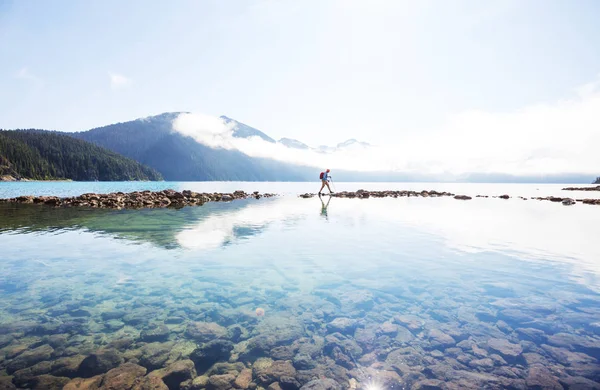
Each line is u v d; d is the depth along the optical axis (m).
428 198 37.91
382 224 14.73
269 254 8.65
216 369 3.82
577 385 3.43
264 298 5.68
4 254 8.46
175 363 3.89
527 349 4.10
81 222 14.55
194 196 31.11
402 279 6.64
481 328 4.62
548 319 4.87
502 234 12.27
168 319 4.93
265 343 4.31
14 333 4.44
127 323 4.80
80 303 5.42
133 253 8.66
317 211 20.45
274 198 35.34
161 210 20.56
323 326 4.73
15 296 5.66
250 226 13.61
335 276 6.84
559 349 4.09
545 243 10.52
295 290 6.04
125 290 5.99
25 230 12.27
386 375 3.66
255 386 3.53
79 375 3.63
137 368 3.78
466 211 21.92
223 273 6.97
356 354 4.05
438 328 4.62
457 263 7.89
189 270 7.16
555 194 55.47
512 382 3.50
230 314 5.09
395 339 4.36
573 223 15.83
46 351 4.05
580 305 5.36
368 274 6.98
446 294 5.85
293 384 3.53
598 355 3.96
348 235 11.63
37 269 7.17
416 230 13.02
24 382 3.47
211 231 12.27
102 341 4.32
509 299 5.61
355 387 3.46
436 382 3.52
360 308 5.29
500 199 37.84
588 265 7.76
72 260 7.91
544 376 3.58
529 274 7.02
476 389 3.38
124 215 17.47
